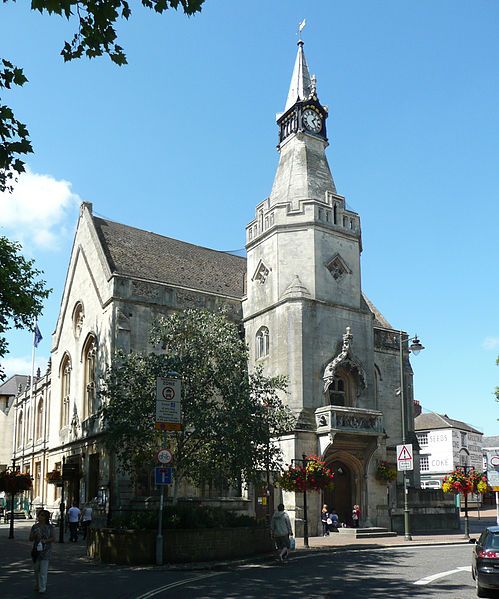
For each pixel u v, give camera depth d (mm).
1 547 26297
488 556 14633
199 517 23359
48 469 44469
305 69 41938
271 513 33062
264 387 27062
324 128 41094
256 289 38500
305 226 37062
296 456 32438
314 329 35375
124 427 24469
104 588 15891
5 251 30297
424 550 26172
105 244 39250
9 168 11195
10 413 72500
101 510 32188
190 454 25281
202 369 25609
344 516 34031
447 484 32844
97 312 37531
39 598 14383
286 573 18906
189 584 16672
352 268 38094
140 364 26141
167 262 41156
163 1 9523
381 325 45594
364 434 33688
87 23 9844
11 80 10414
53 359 45656
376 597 14484
